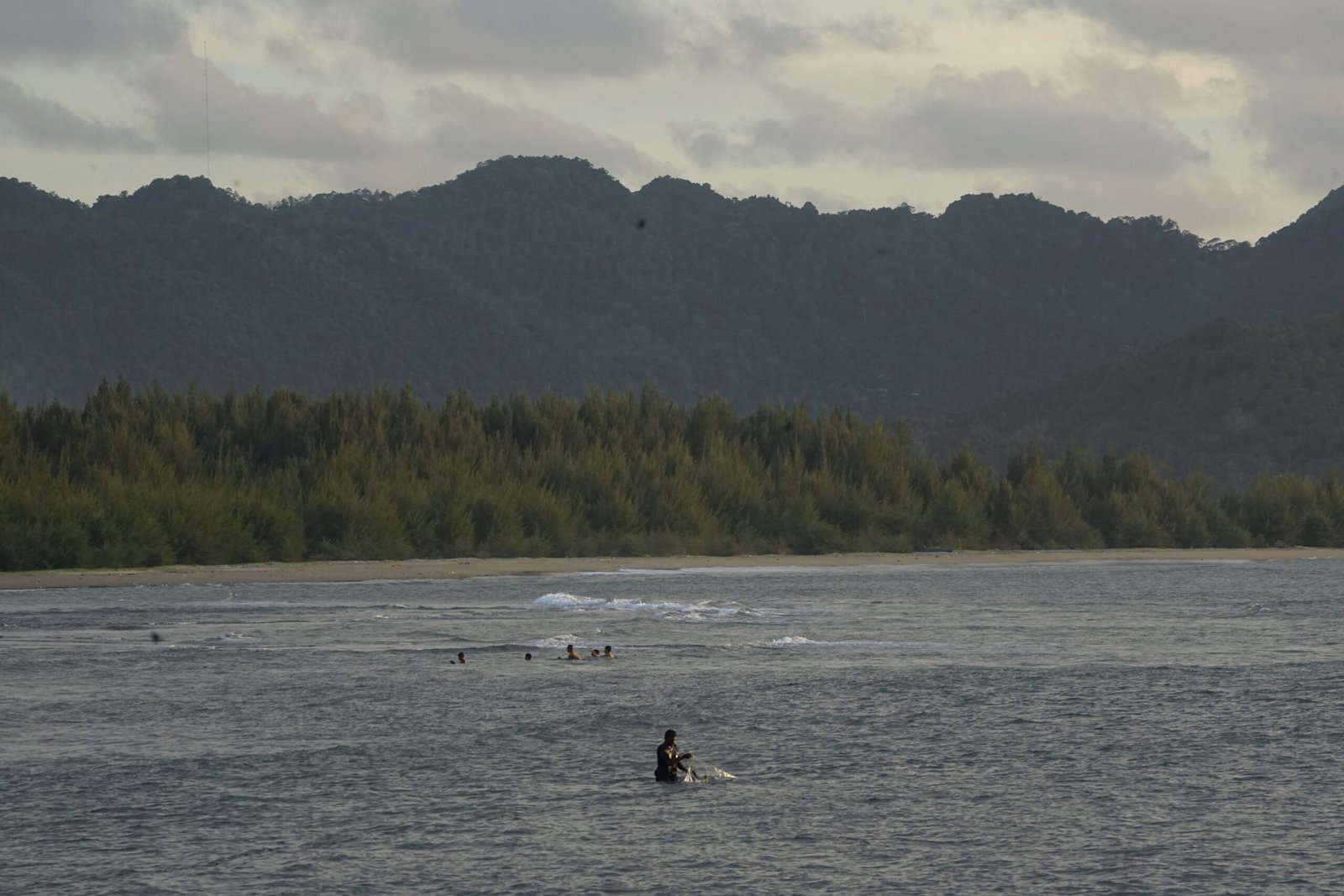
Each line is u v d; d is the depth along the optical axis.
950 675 154.50
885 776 110.44
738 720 129.75
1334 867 88.69
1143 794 105.44
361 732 123.19
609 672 155.50
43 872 86.44
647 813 99.81
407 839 93.31
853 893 84.25
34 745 116.75
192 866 87.75
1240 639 188.38
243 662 158.88
